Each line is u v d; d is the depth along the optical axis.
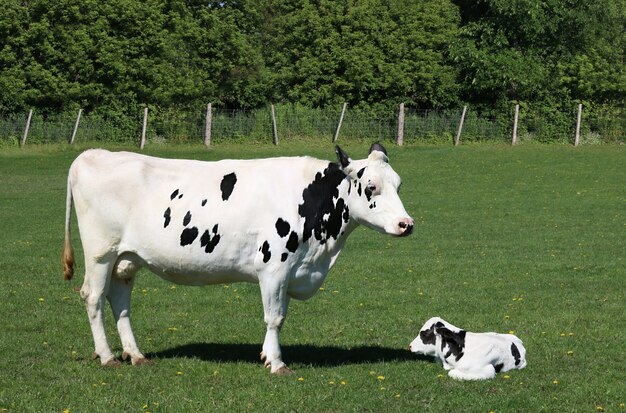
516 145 45.03
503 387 9.62
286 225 9.93
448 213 26.11
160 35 46.50
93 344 11.49
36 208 26.33
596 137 47.22
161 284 16.02
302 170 10.16
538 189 31.16
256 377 9.84
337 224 10.15
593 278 16.59
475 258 18.89
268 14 52.34
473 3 52.09
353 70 49.06
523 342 11.79
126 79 45.66
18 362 10.52
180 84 47.06
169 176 10.23
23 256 18.69
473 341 10.09
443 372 10.15
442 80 49.28
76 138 42.91
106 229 10.18
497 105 49.25
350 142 45.22
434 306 14.20
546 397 9.27
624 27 54.72
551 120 47.47
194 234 9.98
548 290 15.50
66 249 10.57
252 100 50.41
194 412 8.66
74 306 13.97
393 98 49.81
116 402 8.94
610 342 11.82
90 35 45.34
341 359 10.89
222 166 10.31
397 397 9.18
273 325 10.05
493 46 49.28
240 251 10.04
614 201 28.31
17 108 44.69
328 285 16.02
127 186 10.12
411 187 31.78
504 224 24.02
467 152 41.44
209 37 49.28
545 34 50.16
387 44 49.94
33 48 44.94
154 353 11.11
